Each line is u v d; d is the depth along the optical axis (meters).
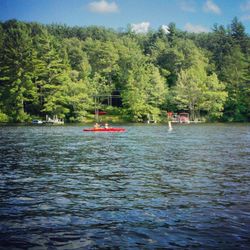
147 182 15.91
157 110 97.19
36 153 27.47
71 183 15.81
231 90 102.56
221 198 12.83
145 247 8.52
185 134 50.38
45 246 8.67
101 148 31.41
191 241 8.83
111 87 105.69
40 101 95.38
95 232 9.53
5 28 160.62
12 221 10.45
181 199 12.76
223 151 28.28
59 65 95.44
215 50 139.00
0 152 28.08
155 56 125.44
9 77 90.81
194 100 98.62
